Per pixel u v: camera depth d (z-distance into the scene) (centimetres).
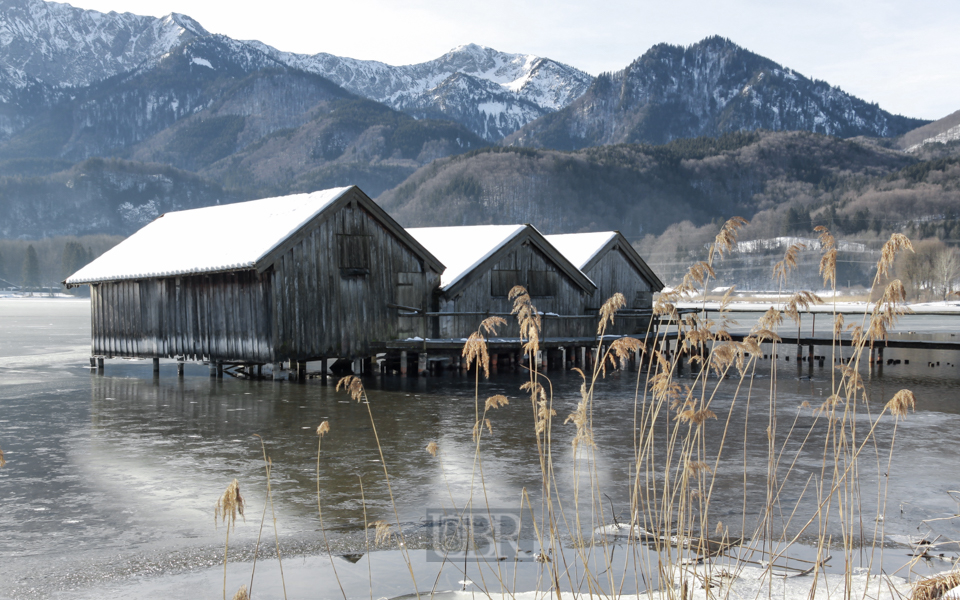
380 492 1064
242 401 1975
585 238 3381
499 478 1138
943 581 445
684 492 587
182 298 2553
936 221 19050
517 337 2802
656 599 629
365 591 699
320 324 2381
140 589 723
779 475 1152
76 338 4634
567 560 770
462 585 703
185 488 1094
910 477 1151
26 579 750
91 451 1354
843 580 695
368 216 2506
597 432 1520
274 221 2455
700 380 2448
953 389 2284
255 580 740
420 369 2519
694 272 579
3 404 1941
